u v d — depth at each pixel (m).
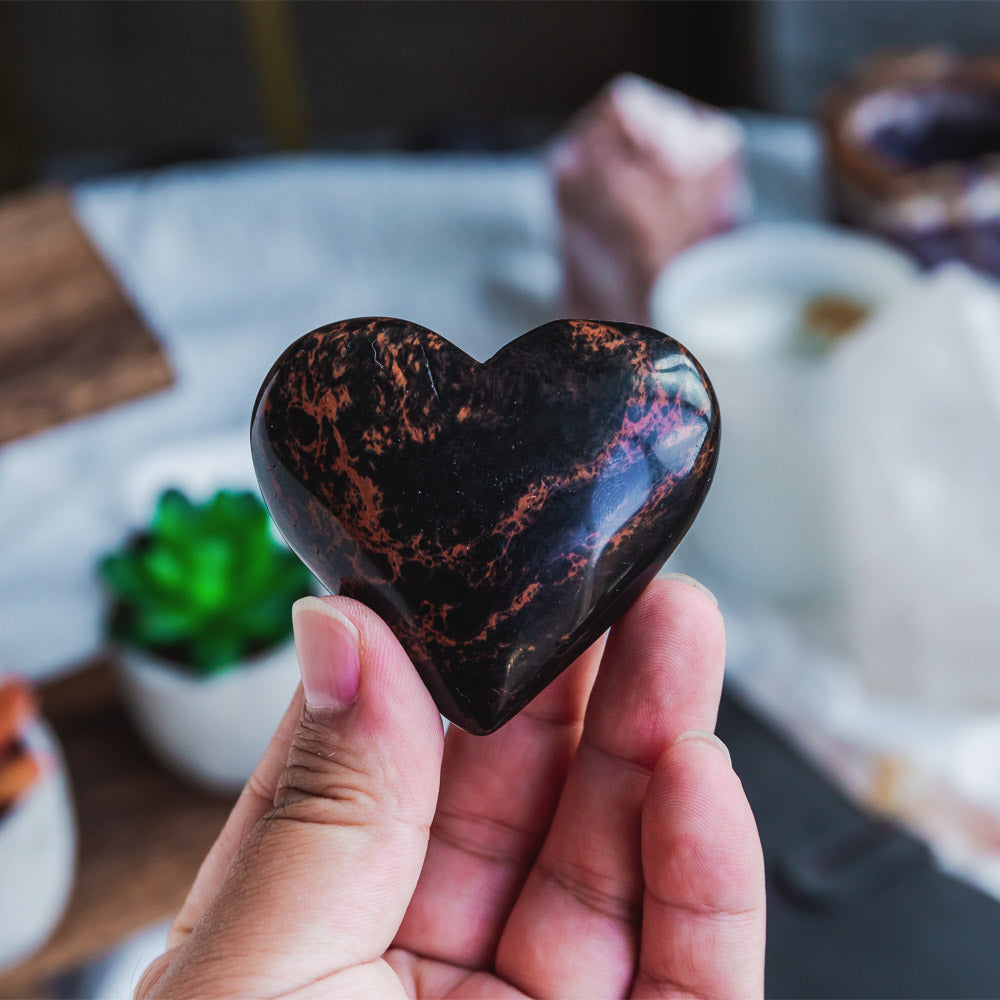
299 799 0.20
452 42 0.95
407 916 0.25
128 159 0.92
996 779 0.34
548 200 0.48
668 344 0.19
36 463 0.41
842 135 0.42
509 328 0.45
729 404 0.34
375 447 0.19
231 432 0.42
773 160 0.50
